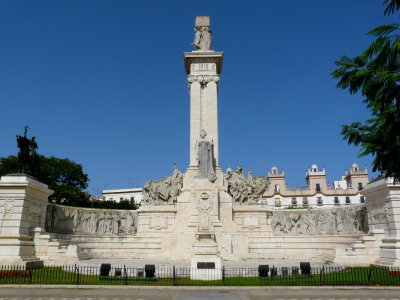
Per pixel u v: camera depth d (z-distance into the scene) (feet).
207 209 96.22
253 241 98.27
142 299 42.01
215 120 112.88
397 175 35.14
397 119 30.58
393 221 74.59
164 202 106.52
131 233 108.78
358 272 63.46
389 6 27.32
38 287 49.78
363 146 36.35
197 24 122.42
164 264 73.77
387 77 28.37
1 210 75.66
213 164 104.73
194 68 117.39
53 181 155.22
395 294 45.39
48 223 91.97
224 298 41.70
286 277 55.77
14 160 147.13
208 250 63.21
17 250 71.00
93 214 106.52
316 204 287.07
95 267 66.49
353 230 96.12
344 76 33.12
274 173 318.86
